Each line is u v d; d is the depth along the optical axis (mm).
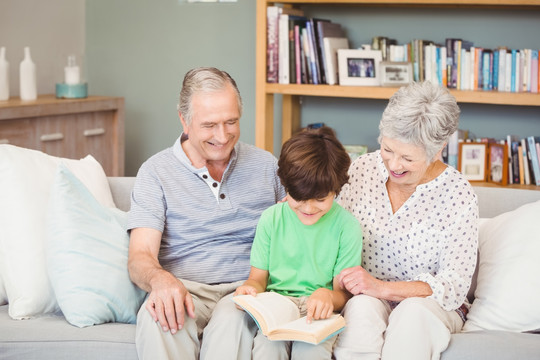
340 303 1737
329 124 3646
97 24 4078
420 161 1691
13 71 3672
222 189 1982
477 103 3385
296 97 3648
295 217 1815
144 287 1779
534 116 3314
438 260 1809
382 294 1708
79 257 1784
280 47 3270
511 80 3125
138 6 3973
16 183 1904
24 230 1852
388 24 3463
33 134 3213
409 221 1810
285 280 1819
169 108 4000
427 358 1574
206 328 1666
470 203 1768
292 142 1693
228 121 1877
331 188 1658
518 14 3277
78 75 3572
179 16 3895
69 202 1846
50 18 3875
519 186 3139
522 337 1650
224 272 1961
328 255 1812
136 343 1637
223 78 1893
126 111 4098
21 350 1662
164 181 1957
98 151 3639
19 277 1808
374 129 3576
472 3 2963
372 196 1874
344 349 1620
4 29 3600
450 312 1729
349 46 3533
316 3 3543
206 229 1968
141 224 1900
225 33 3814
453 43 3195
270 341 1614
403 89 1704
